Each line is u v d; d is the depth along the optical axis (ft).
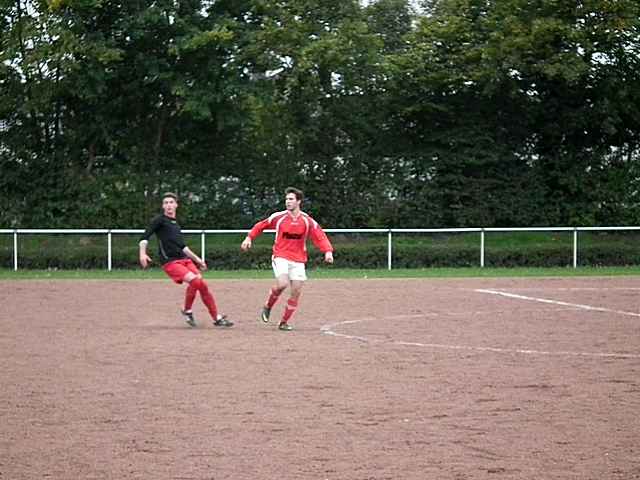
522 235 164.96
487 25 161.48
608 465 34.94
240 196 167.53
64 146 167.53
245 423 41.11
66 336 69.26
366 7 170.19
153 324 77.20
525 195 170.81
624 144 173.78
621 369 54.60
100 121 165.07
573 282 118.52
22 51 156.66
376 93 171.12
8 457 36.01
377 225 169.58
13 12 160.04
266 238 160.35
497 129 171.53
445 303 92.27
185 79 159.12
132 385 49.70
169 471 34.17
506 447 37.35
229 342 65.92
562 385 49.65
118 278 128.06
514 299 96.12
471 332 70.90
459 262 153.58
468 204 170.60
